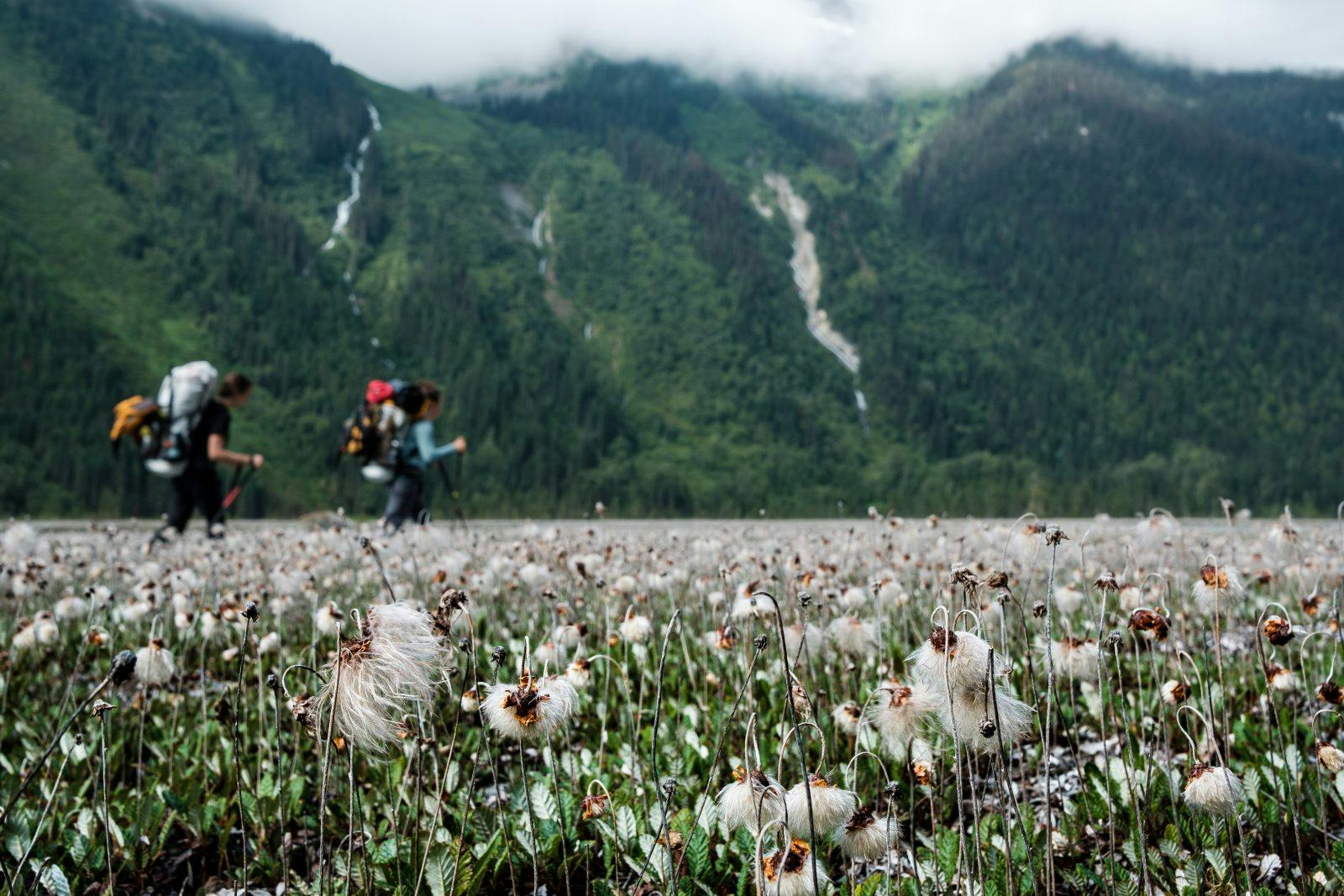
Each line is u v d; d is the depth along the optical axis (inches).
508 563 278.7
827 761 157.8
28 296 5910.4
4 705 198.4
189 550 371.2
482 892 135.3
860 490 6722.4
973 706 100.9
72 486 3941.9
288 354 6998.0
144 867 142.1
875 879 115.4
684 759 163.8
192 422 428.1
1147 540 235.5
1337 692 129.7
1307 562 279.3
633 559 313.3
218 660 246.5
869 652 187.6
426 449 434.3
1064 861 132.1
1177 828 132.6
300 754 173.8
